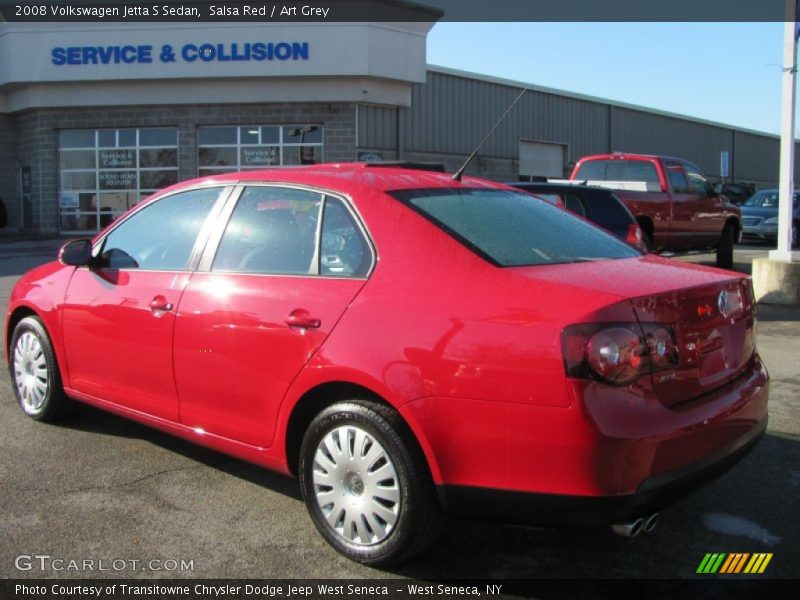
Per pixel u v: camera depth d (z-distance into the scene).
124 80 22.72
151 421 4.23
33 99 23.44
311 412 3.53
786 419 5.33
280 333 3.46
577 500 2.74
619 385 2.75
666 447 2.80
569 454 2.72
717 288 3.25
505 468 2.85
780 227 10.41
